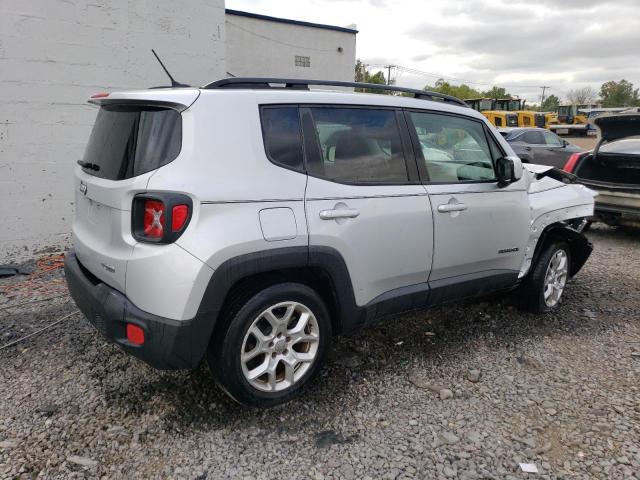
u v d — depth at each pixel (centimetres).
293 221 277
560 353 377
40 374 331
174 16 645
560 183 489
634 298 499
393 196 322
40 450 258
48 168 576
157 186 250
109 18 593
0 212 553
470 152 384
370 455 260
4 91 536
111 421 283
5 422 279
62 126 577
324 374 339
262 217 268
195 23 665
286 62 1886
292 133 291
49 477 240
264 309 276
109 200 268
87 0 573
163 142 258
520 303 453
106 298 268
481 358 367
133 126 272
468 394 319
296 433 277
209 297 254
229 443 267
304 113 298
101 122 306
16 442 263
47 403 298
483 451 265
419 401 310
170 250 248
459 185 364
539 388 327
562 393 321
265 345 282
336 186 299
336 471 248
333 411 298
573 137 3203
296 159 289
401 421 289
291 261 276
